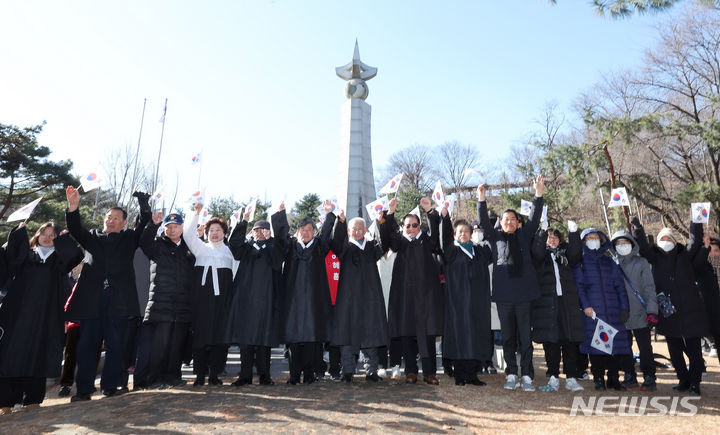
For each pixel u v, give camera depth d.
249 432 3.37
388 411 3.92
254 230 5.35
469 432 3.48
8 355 4.36
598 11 9.93
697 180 23.53
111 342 4.71
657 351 8.73
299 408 3.96
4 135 19.38
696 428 3.64
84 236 4.74
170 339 4.93
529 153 36.78
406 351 5.24
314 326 4.99
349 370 5.20
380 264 7.25
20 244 4.59
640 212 27.28
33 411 4.14
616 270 5.33
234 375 6.34
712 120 17.14
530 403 4.36
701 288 5.67
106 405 4.09
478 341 5.05
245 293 5.03
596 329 4.98
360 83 14.65
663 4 9.70
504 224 5.21
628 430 3.56
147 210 5.10
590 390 5.05
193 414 3.77
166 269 4.98
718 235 17.55
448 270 5.35
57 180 20.48
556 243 5.64
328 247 5.44
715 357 8.29
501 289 5.06
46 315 4.61
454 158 47.50
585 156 18.64
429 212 5.53
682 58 22.78
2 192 20.97
